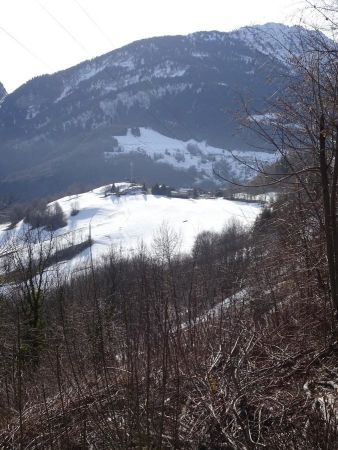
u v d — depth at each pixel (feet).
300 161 24.09
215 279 21.67
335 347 18.31
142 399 13.74
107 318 16.92
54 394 15.88
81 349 16.12
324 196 19.65
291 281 25.03
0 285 52.37
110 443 12.23
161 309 14.88
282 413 13.16
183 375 14.75
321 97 20.62
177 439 12.25
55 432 13.42
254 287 23.85
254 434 13.05
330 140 22.39
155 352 14.99
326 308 21.20
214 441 12.67
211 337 17.63
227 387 14.43
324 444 11.26
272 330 20.61
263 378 15.58
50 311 44.24
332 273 19.92
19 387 13.44
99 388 14.82
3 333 37.11
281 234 26.84
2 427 14.88
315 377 16.06
